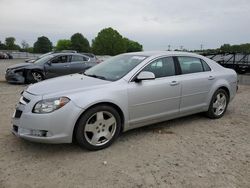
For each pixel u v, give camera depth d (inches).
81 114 156.3
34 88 167.6
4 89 385.7
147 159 154.8
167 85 192.9
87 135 162.4
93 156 157.3
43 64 452.4
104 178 133.7
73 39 3287.4
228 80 239.9
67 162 149.4
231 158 158.4
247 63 663.1
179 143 179.0
